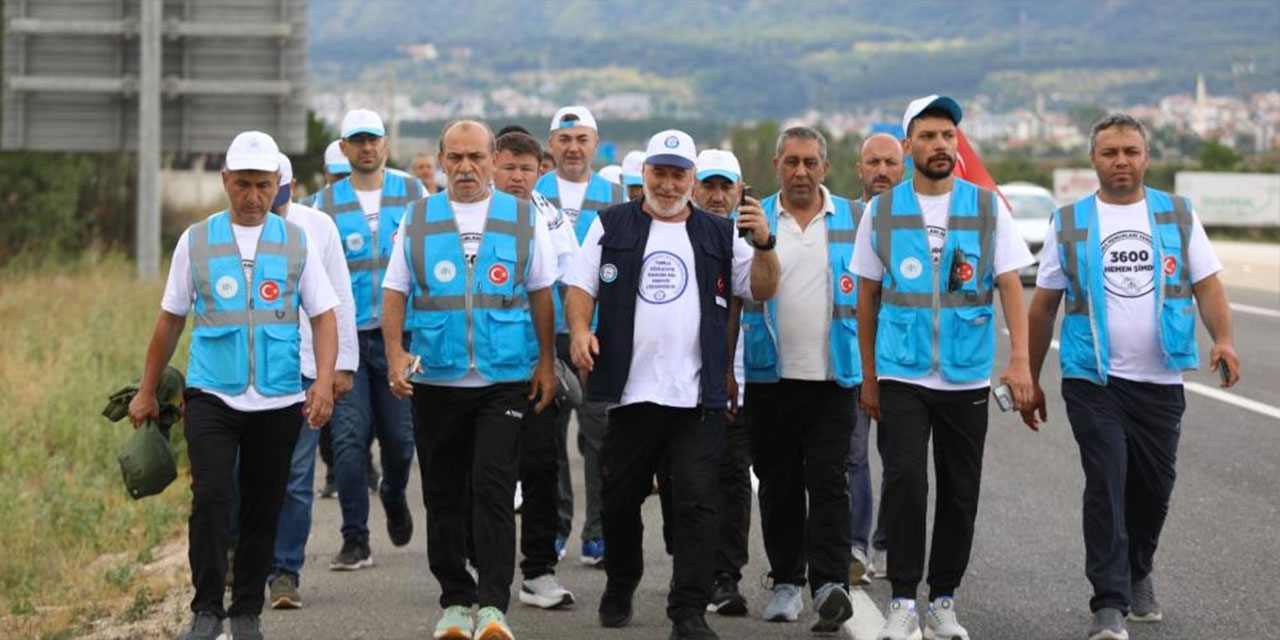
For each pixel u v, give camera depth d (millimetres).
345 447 10805
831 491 8867
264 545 8672
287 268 8633
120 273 30609
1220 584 9695
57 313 23859
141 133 26141
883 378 8500
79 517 12375
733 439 9312
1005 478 13508
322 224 9414
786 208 9250
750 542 11461
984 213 8539
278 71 26297
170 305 8648
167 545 12227
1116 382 8766
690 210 8711
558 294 10625
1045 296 8992
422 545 11719
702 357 8547
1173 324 8742
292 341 8609
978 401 8484
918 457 8367
